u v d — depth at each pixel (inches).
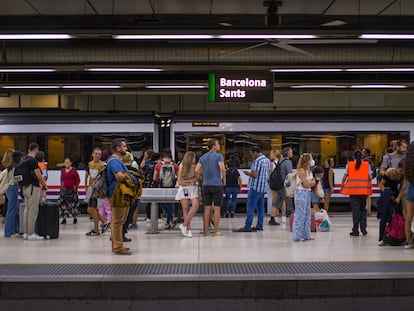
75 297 265.1
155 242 404.5
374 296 268.1
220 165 443.5
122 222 347.9
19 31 403.5
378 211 396.8
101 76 912.9
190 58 659.4
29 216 422.3
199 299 265.7
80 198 709.3
